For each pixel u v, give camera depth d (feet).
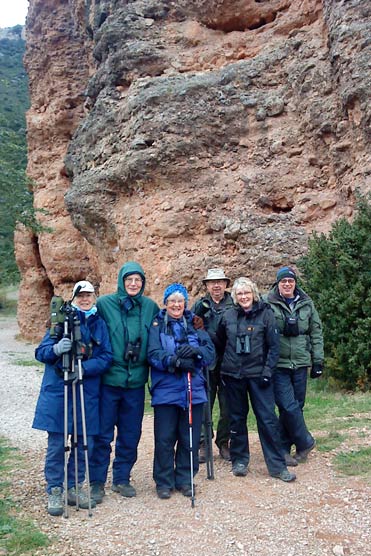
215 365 18.98
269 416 17.88
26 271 83.15
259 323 17.99
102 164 49.88
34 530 14.56
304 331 19.19
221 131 44.09
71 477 16.56
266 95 44.11
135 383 16.98
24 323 83.20
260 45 47.57
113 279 50.85
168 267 42.42
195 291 41.32
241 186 42.75
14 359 62.75
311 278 31.71
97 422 16.60
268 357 17.85
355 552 13.01
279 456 17.95
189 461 17.07
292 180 41.81
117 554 13.21
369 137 36.11
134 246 45.09
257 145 43.62
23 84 157.07
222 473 18.71
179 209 43.11
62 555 13.20
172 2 50.72
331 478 17.57
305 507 15.52
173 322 17.22
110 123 49.60
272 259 39.01
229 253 41.27
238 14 48.93
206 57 48.75
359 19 38.06
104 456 16.88
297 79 42.70
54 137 76.64
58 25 76.74
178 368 16.62
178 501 16.40
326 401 28.14
